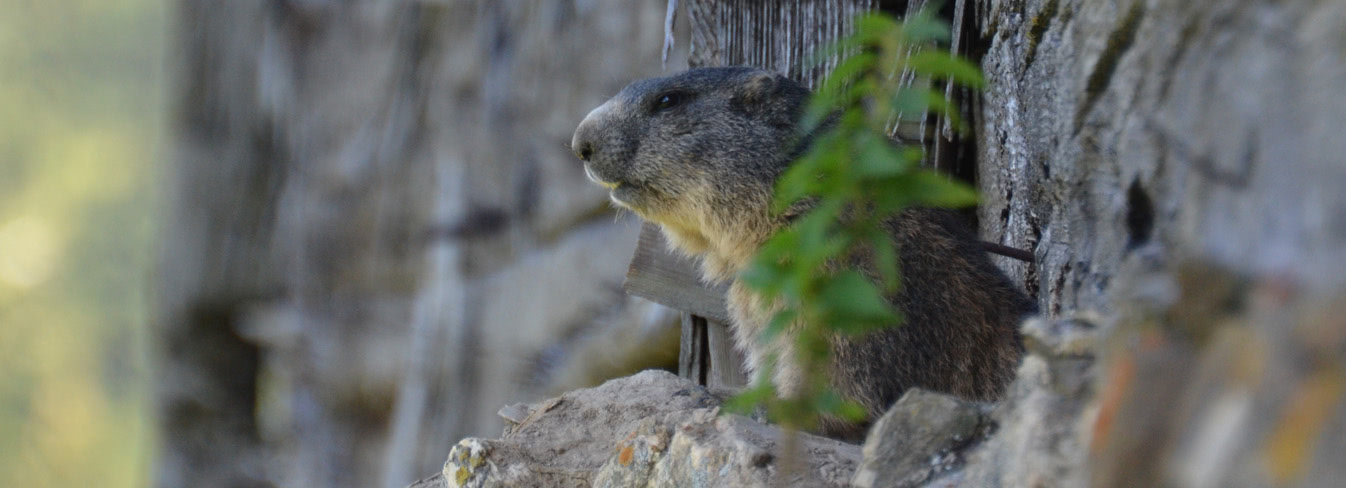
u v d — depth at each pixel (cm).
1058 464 484
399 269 1894
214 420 2258
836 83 447
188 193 2184
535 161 1755
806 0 1152
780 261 790
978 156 1116
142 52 7631
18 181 7212
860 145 445
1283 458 341
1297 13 403
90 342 6944
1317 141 378
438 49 1834
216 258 2162
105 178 7325
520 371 1739
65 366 6806
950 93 1077
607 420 930
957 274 903
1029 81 820
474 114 1806
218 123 2153
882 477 593
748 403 503
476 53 1798
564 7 1711
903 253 884
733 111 967
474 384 1788
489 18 1783
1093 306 576
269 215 2122
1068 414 499
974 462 567
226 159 2142
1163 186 495
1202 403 387
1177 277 438
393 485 1862
